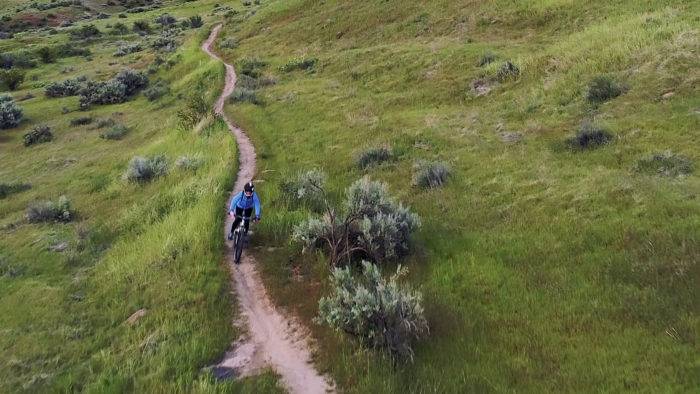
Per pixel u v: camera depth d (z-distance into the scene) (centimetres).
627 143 1465
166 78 4719
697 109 1534
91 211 1780
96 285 1180
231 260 1159
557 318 820
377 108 2511
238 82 3644
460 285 973
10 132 3678
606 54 2103
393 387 681
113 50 6694
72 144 3156
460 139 1862
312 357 796
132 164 2053
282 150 2119
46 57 6256
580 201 1205
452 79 2598
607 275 906
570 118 1786
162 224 1434
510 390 665
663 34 2053
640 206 1109
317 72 3509
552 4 3039
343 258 1065
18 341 973
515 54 2619
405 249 1095
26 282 1260
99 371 834
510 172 1489
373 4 4472
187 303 979
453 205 1346
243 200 1157
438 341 789
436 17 3709
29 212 1777
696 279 827
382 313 773
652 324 754
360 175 1730
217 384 724
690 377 636
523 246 1077
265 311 957
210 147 2194
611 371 672
